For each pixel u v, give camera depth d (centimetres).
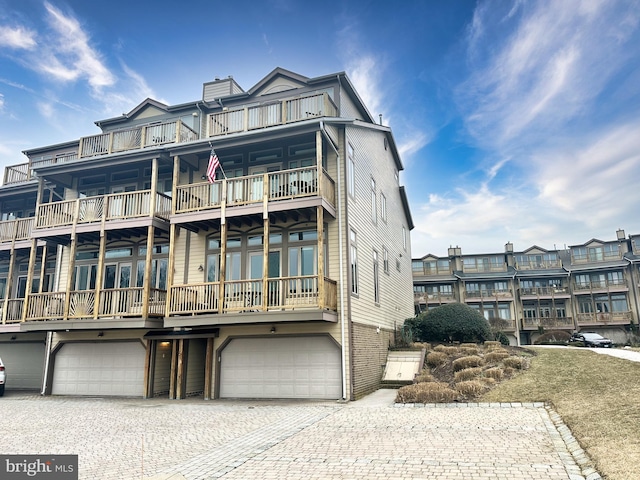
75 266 1802
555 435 748
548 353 1633
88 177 1864
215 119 1627
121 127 1984
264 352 1455
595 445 637
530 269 4488
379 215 1975
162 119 1912
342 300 1397
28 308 1633
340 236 1439
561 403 988
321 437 793
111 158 1652
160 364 1611
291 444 745
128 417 1098
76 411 1220
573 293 4253
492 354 1514
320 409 1144
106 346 1666
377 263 1859
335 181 1497
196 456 691
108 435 876
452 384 1330
